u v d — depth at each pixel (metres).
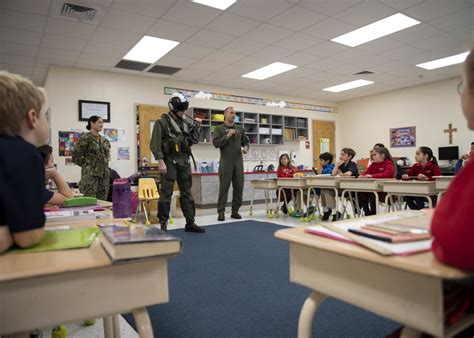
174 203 5.98
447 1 4.08
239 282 2.33
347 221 0.90
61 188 1.65
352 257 0.64
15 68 6.01
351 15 4.38
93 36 4.74
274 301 1.98
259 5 4.04
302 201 5.20
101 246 0.75
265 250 3.24
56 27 4.41
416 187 3.53
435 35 5.12
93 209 1.46
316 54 5.84
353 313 1.77
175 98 3.94
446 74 7.32
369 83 7.98
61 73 5.93
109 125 6.34
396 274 0.59
